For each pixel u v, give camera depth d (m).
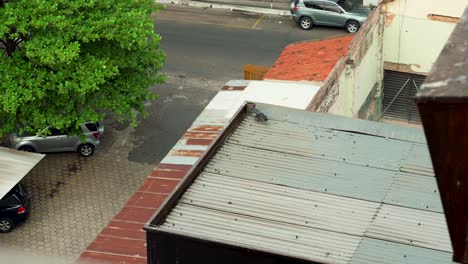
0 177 23.80
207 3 38.16
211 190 12.10
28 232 24.53
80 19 23.56
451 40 4.41
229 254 10.48
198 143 18.80
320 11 35.62
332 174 12.64
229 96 21.48
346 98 22.30
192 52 34.56
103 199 26.12
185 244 10.60
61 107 24.62
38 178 27.06
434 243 10.87
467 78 4.16
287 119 14.38
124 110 25.17
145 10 24.53
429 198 11.98
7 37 23.84
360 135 13.88
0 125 25.86
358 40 22.03
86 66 23.61
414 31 24.16
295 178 12.52
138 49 25.03
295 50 24.16
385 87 25.53
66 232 24.59
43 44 23.03
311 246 10.78
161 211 11.20
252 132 13.93
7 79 23.20
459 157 4.24
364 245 10.81
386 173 12.70
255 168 12.77
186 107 31.05
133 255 13.94
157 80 25.91
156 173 17.06
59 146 27.89
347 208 11.70
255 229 11.13
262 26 36.53
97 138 28.00
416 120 25.58
